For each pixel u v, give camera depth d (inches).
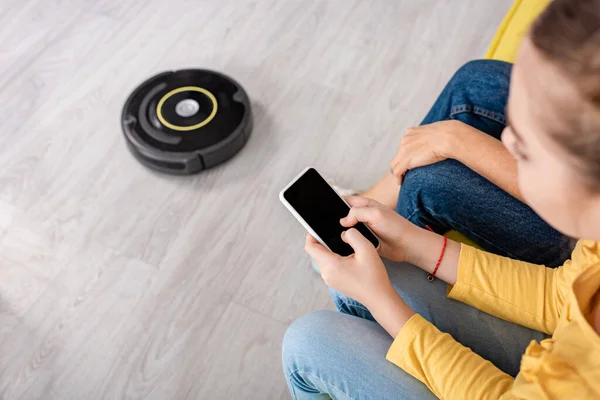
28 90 65.9
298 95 66.1
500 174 34.6
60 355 49.8
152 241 55.7
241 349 50.4
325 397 35.9
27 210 57.4
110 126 63.4
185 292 53.1
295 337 32.6
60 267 54.1
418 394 29.8
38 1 73.9
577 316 24.0
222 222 57.0
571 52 17.6
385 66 68.6
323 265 32.5
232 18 72.9
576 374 23.7
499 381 27.5
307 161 61.2
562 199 20.6
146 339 50.7
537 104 19.0
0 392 48.0
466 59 69.2
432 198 37.8
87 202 58.0
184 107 61.4
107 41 70.5
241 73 67.9
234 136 59.5
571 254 33.9
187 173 59.4
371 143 62.5
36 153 61.1
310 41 70.8
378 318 30.9
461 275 33.1
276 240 56.1
